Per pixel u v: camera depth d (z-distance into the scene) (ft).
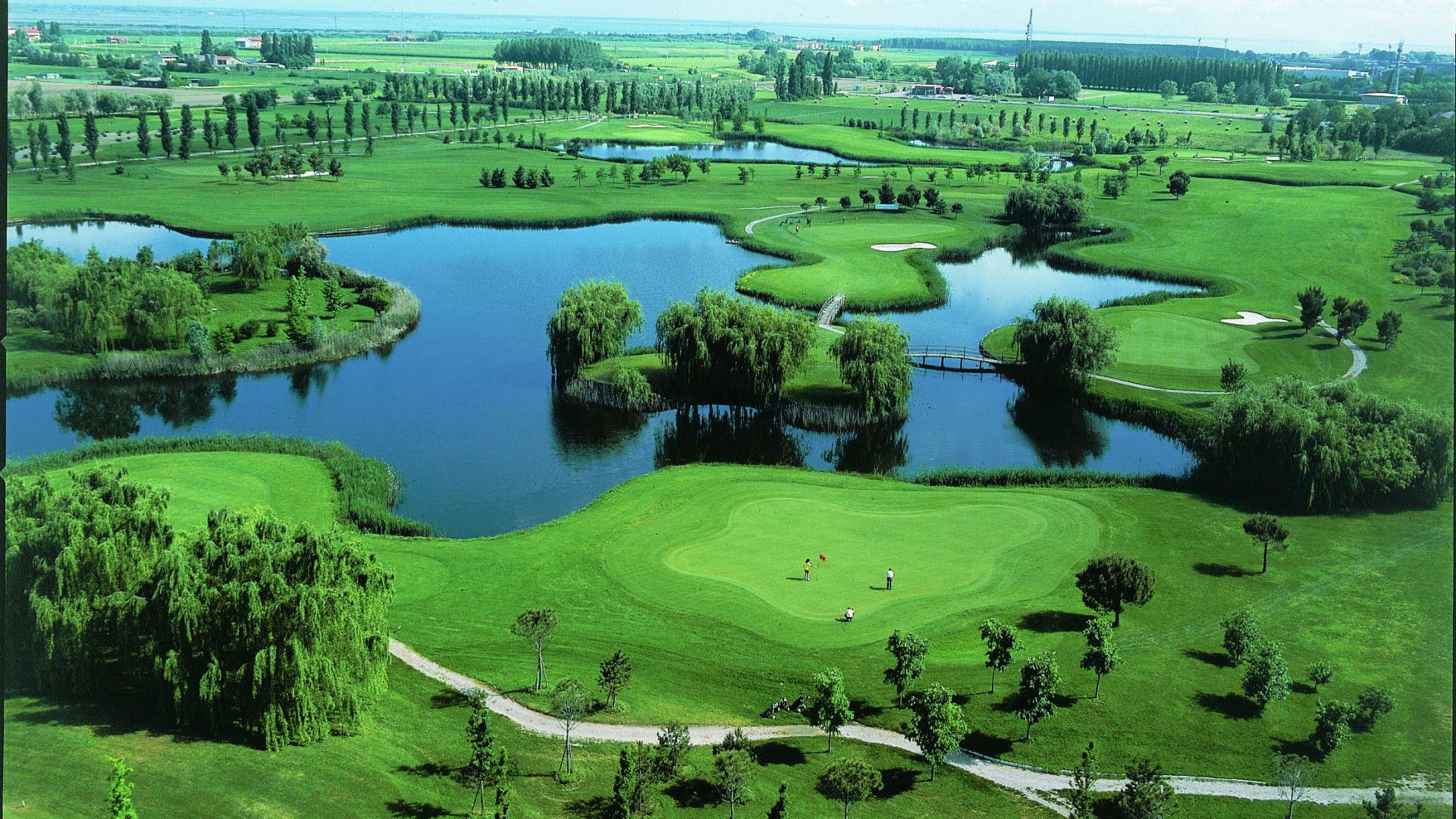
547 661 249.14
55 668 215.72
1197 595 287.89
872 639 261.44
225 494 348.59
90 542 219.61
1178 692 240.12
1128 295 650.43
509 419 456.45
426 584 288.51
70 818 180.14
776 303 613.52
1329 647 261.65
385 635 226.17
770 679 244.01
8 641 218.18
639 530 324.19
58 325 500.74
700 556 306.35
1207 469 378.94
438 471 399.65
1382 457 343.05
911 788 208.13
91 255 522.88
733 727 226.99
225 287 605.31
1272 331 555.69
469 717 224.53
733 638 260.83
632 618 270.05
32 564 217.77
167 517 323.78
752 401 453.99
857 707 234.79
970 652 255.91
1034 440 439.22
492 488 383.86
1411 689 243.19
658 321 470.39
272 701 207.72
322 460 387.34
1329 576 299.38
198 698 211.20
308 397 478.18
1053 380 482.28
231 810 188.03
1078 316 479.00
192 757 202.69
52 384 469.98
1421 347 523.70
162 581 211.20
